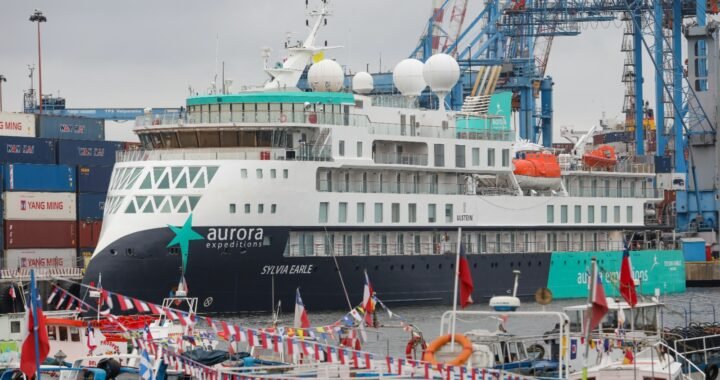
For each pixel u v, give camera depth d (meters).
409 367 102.81
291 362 125.62
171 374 112.69
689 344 145.12
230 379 104.00
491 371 100.81
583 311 133.00
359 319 133.50
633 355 119.56
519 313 109.31
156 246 199.12
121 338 137.75
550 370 119.38
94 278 198.88
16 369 120.12
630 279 120.38
